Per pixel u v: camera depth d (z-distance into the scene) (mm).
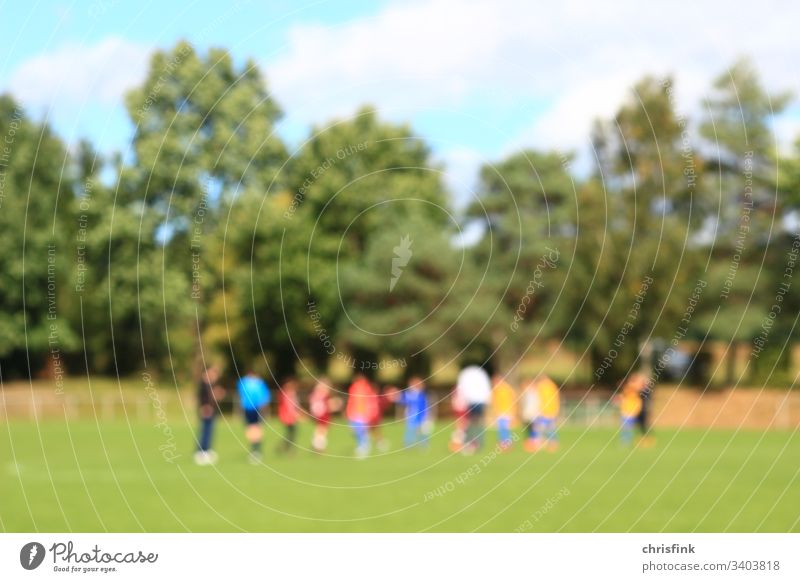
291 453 26812
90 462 23938
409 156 52594
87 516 15242
